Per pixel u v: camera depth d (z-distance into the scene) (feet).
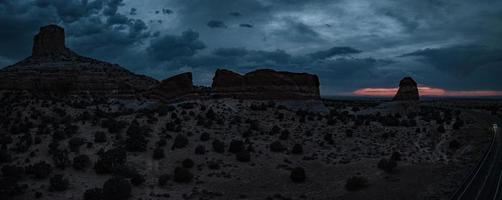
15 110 348.79
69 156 194.39
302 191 172.14
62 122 273.54
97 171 180.34
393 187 172.65
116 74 513.86
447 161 218.79
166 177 173.47
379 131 290.56
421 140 271.69
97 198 148.87
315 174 196.54
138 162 195.83
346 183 177.47
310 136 267.59
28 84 440.04
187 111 302.66
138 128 234.79
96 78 473.67
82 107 372.17
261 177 189.47
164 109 298.97
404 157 226.38
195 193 164.04
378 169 201.67
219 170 195.00
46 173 171.01
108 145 213.87
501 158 216.74
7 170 169.07
